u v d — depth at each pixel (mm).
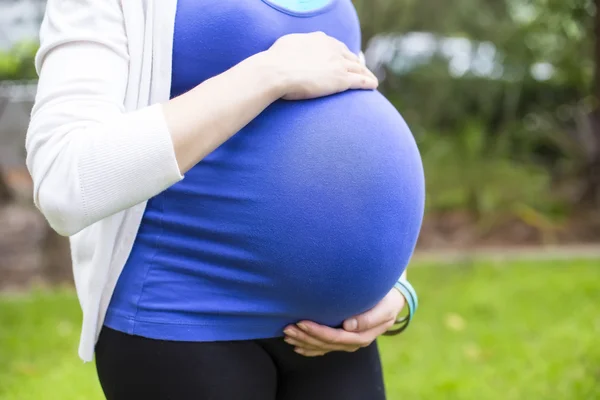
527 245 7762
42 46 1227
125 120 1139
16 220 7578
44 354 4227
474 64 9242
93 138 1119
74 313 5055
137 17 1256
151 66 1267
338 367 1507
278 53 1274
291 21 1367
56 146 1139
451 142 8789
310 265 1298
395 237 1377
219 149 1296
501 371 3838
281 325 1369
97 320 1336
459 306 5168
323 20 1428
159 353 1302
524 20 9055
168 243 1305
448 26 7988
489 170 8477
